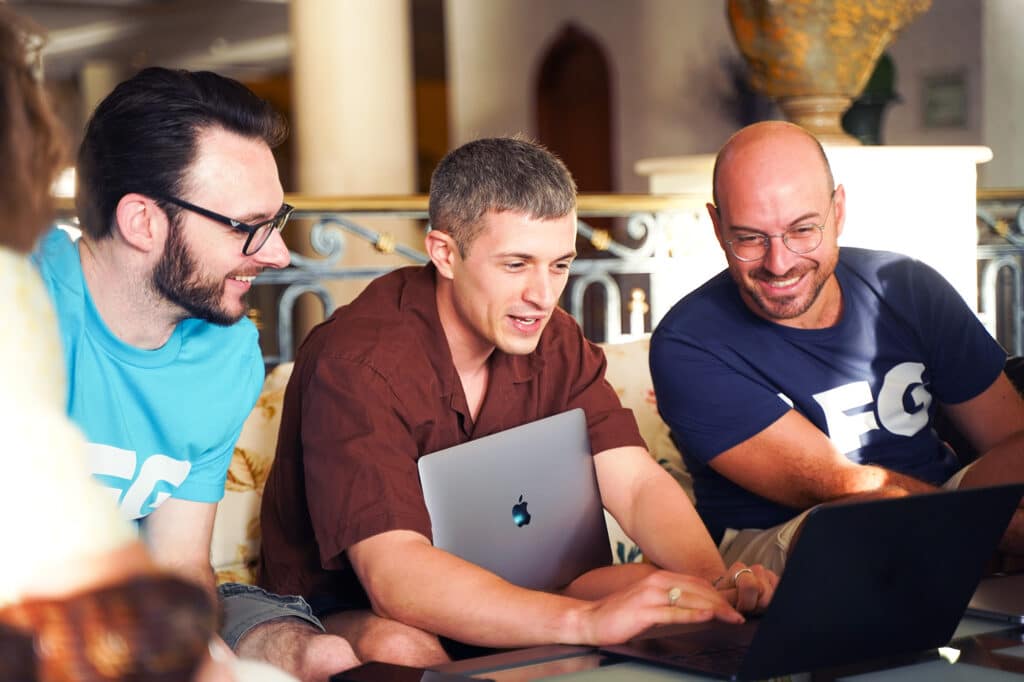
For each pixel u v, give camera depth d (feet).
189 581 2.27
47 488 2.21
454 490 6.08
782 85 11.85
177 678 2.20
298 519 6.76
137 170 5.11
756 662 4.05
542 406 6.89
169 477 5.68
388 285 6.72
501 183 6.10
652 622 4.92
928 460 7.84
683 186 12.20
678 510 6.75
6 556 2.16
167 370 5.51
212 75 5.32
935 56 27.17
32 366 2.34
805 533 3.87
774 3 11.50
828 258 7.38
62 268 5.20
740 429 7.53
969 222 11.16
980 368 7.82
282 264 5.47
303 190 19.11
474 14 32.48
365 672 4.22
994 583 5.35
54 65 33.73
